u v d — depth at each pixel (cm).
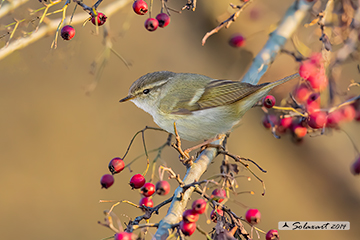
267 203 1318
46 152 1462
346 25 698
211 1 1503
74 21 739
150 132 1481
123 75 1527
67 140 1490
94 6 633
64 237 1284
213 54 1488
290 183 1356
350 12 693
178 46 1534
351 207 1310
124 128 1503
